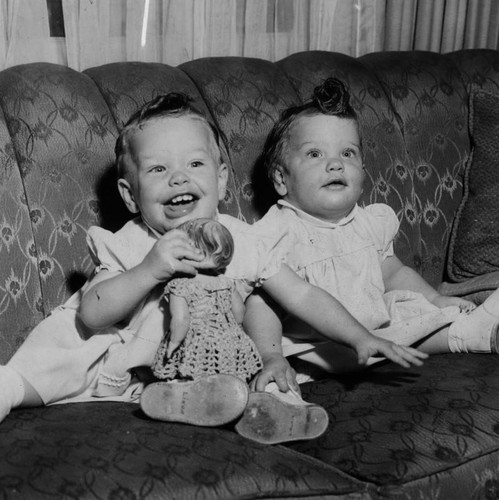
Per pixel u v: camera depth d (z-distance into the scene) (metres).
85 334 1.76
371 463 1.46
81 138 1.93
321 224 2.05
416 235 2.28
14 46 2.15
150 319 1.72
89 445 1.40
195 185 1.76
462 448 1.51
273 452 1.46
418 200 2.29
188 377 1.62
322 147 2.00
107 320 1.68
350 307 1.99
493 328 1.93
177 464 1.35
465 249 2.27
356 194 2.04
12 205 1.85
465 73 2.47
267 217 2.05
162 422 1.53
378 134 2.26
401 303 2.10
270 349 1.83
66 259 1.88
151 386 1.52
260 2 2.48
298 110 2.05
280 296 1.85
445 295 2.24
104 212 1.93
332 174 1.99
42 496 1.25
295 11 2.55
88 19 2.23
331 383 1.83
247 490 1.33
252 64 2.21
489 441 1.54
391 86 2.34
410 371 1.83
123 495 1.27
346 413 1.63
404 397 1.67
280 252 1.88
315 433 1.52
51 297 1.86
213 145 1.85
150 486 1.29
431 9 2.73
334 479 1.41
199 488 1.31
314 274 2.00
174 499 1.28
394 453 1.48
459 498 1.48
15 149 1.88
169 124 1.78
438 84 2.39
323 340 1.94
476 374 1.78
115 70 2.07
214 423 1.51
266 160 2.09
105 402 1.69
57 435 1.44
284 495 1.35
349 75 2.30
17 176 1.87
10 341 1.83
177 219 1.77
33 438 1.43
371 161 2.24
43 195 1.87
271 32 2.54
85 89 1.98
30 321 1.85
